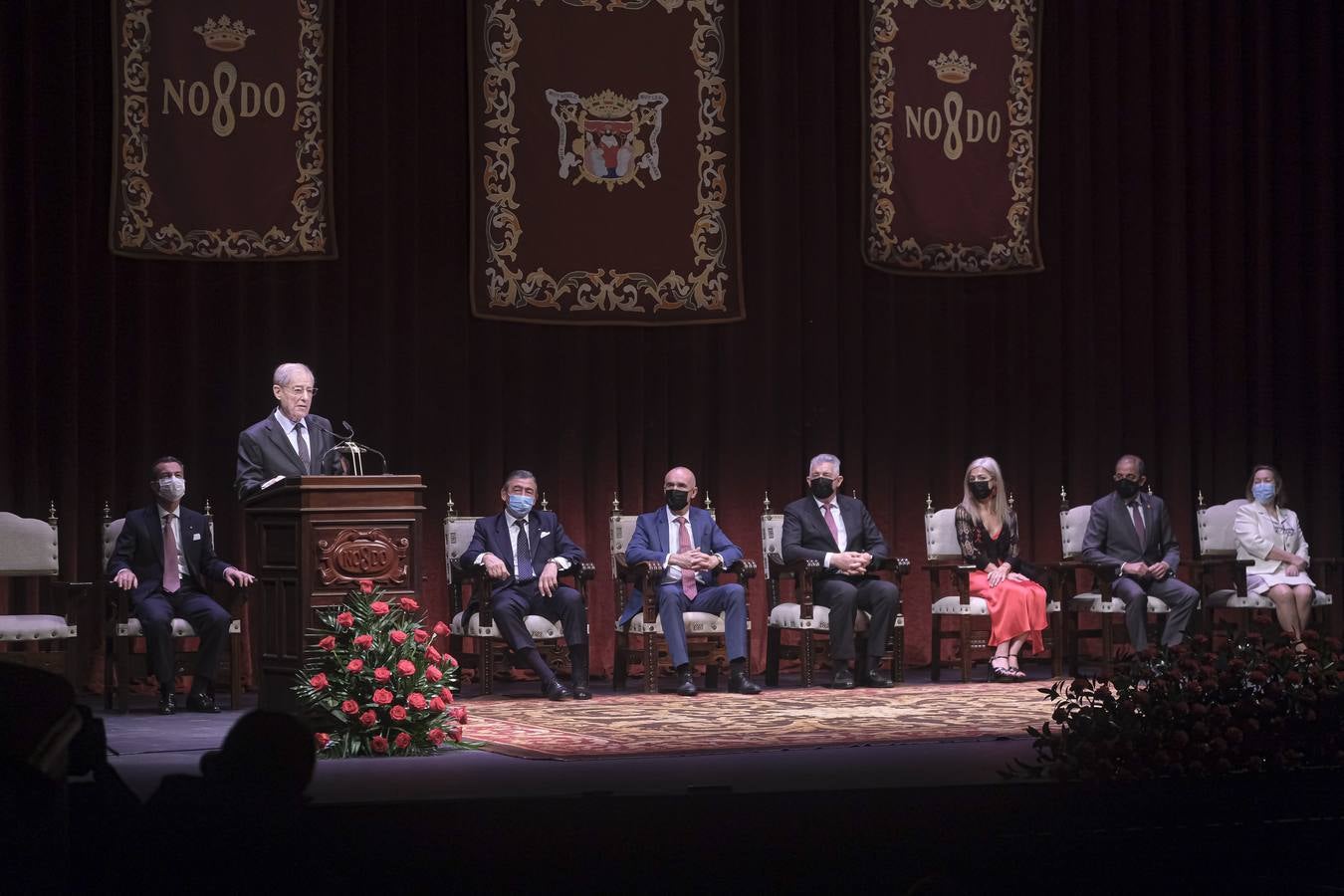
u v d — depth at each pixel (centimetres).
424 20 1222
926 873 584
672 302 1263
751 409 1284
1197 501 1398
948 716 916
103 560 1064
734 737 821
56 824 340
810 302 1305
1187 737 629
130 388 1141
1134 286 1381
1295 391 1413
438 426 1216
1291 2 1416
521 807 571
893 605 1128
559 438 1244
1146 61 1383
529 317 1234
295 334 1180
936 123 1328
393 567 820
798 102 1302
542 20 1236
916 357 1334
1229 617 1390
